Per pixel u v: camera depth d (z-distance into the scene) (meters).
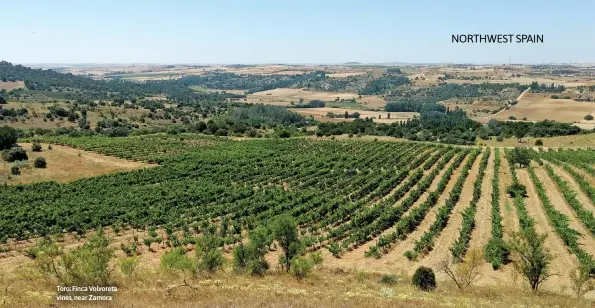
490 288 36.09
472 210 64.12
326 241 56.53
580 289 35.50
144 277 32.22
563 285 39.69
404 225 58.03
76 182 84.00
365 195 79.62
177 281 31.25
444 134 152.62
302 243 41.97
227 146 126.88
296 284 33.09
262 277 35.06
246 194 78.19
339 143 132.88
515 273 39.78
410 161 108.31
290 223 39.62
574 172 84.25
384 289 31.80
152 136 144.12
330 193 79.06
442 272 44.19
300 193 78.25
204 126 166.75
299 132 164.00
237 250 39.16
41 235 57.38
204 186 82.19
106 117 195.25
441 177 90.56
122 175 90.31
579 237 54.50
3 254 51.28
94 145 116.31
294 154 116.88
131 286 28.86
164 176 90.50
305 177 92.75
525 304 30.11
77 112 197.00
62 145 116.31
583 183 75.56
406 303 27.91
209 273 34.66
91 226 60.97
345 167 102.62
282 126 189.38
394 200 74.12
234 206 69.94
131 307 24.03
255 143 133.00
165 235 59.34
